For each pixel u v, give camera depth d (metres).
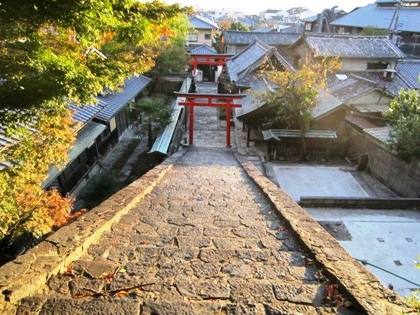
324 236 4.89
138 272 3.89
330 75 25.92
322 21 47.69
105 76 4.19
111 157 18.72
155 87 32.50
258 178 10.17
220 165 13.98
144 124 21.55
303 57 29.80
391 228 10.02
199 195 8.05
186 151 18.23
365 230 9.88
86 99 4.00
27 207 6.31
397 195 13.67
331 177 15.46
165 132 18.89
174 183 9.56
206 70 42.62
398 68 26.31
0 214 4.79
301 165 16.92
